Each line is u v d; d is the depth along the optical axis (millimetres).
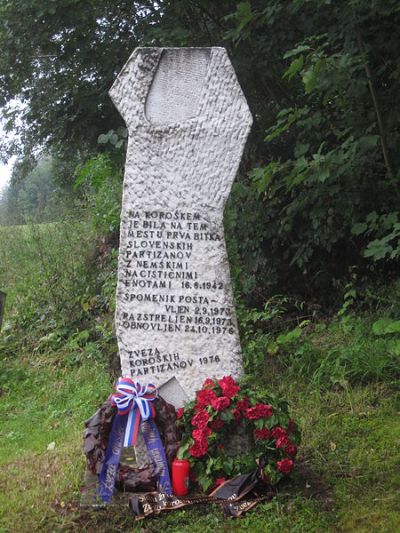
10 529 3865
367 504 3818
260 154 8258
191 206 4551
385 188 6406
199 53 4562
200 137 4547
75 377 7086
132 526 3779
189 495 4012
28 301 9234
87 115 9391
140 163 4590
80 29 8516
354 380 5535
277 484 4012
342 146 5824
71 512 3994
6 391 7066
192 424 4047
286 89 7969
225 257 4539
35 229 11492
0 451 5359
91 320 8328
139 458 4398
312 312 7598
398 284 6906
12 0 8391
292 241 7789
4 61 9391
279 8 6496
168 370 4559
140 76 4598
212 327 4535
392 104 6254
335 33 6270
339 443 4582
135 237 4594
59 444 5312
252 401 4059
